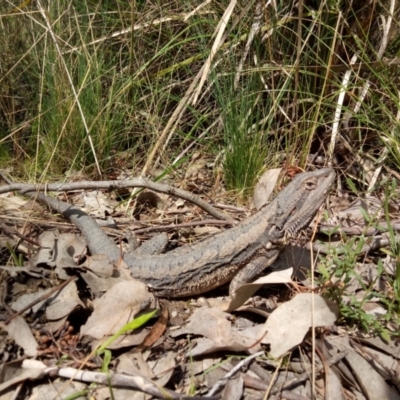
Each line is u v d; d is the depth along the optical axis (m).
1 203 0.47
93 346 0.33
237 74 0.50
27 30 0.57
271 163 0.52
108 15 0.57
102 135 0.53
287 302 0.35
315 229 0.40
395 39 0.54
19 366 0.32
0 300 0.35
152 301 0.35
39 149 0.54
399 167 0.49
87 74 0.49
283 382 0.33
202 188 0.52
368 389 0.33
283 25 0.52
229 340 0.34
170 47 0.51
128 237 0.43
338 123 0.52
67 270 0.37
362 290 0.40
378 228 0.40
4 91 0.56
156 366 0.33
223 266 0.40
